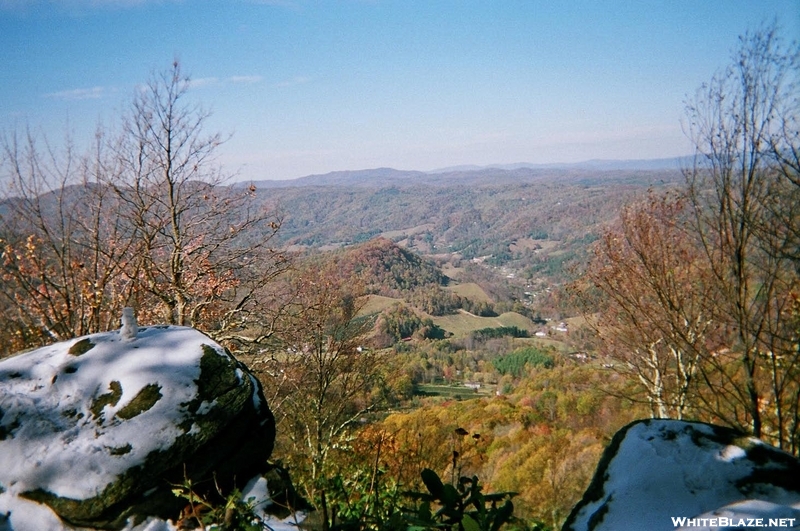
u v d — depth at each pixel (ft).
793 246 15.05
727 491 6.63
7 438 9.74
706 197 17.47
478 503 6.69
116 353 11.55
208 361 11.53
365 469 13.12
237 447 10.79
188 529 9.38
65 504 9.22
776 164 15.26
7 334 29.17
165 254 33.14
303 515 10.34
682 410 25.39
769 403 18.17
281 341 34.53
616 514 6.82
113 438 9.93
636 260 26.84
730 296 17.08
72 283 29.35
